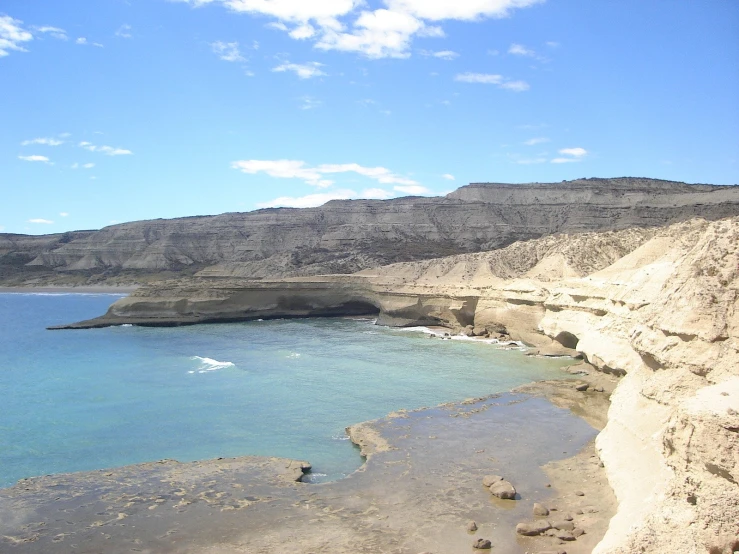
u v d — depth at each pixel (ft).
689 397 58.34
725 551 41.19
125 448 100.01
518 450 94.84
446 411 118.32
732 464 46.11
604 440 81.41
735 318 62.28
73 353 193.57
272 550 64.75
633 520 52.65
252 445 101.35
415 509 74.49
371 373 157.79
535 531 66.59
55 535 68.74
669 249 151.02
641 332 80.12
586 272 197.98
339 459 94.63
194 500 77.77
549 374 153.28
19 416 118.11
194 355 187.93
